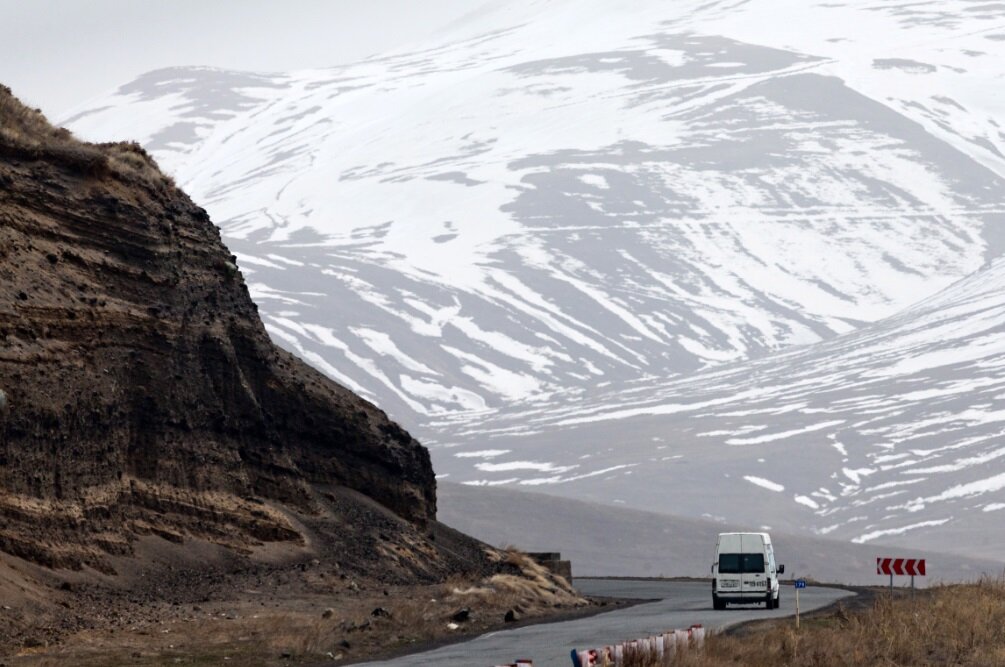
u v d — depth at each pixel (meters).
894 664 95.12
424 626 134.75
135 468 157.25
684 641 91.25
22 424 139.25
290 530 169.75
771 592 167.75
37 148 161.12
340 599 151.88
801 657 96.88
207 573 152.25
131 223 168.50
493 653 111.19
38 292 150.12
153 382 162.38
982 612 125.44
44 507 138.62
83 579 136.12
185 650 110.12
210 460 166.38
